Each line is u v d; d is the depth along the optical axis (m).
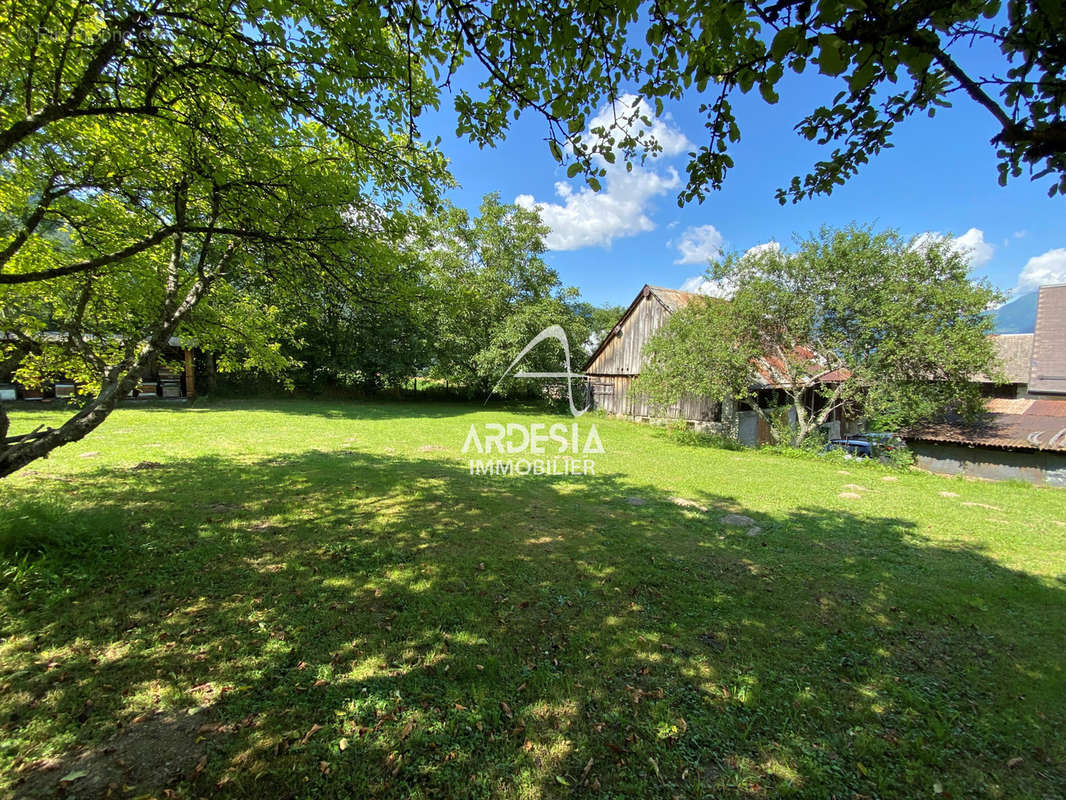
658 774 1.89
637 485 7.68
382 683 2.36
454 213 20.72
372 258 4.85
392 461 8.65
